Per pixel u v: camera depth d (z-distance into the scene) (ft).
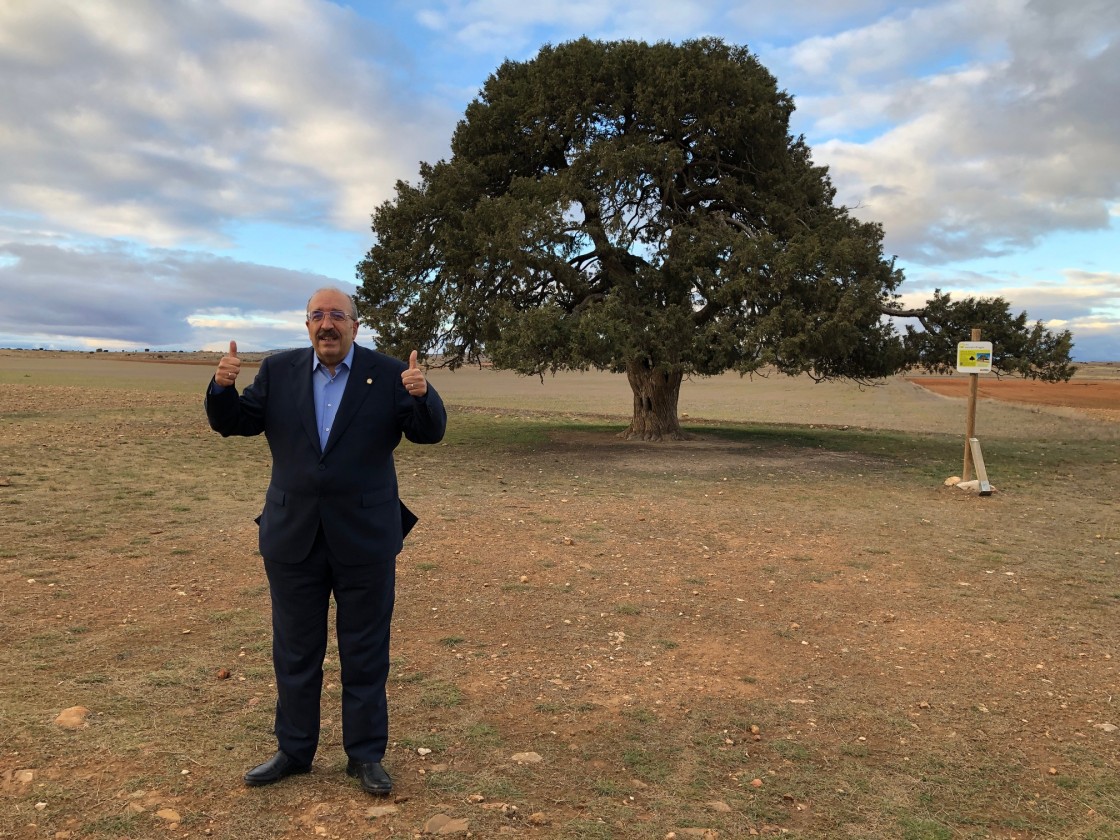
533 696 13.66
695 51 57.41
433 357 61.16
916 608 19.74
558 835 9.18
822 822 9.80
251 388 10.21
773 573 22.90
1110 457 55.57
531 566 22.94
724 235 52.42
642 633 17.40
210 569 21.49
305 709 10.29
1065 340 53.67
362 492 9.98
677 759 11.44
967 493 38.93
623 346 48.34
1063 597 20.88
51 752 10.62
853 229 59.82
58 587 19.31
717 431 73.05
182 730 11.61
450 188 57.26
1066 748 12.18
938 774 11.23
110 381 152.97
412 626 17.40
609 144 54.03
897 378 270.87
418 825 9.26
